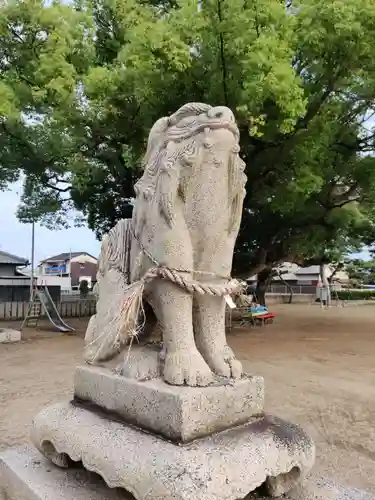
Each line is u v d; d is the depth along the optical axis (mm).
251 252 11359
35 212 12289
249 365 6730
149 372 1993
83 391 2250
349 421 4102
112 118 7535
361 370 6422
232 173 1945
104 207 11578
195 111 1977
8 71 8094
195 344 2064
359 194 10055
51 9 7473
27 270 33625
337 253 15750
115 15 8281
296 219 9859
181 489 1529
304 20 6520
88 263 39219
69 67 7039
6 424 3885
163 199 1926
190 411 1738
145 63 6484
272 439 1873
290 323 13219
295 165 7734
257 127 6492
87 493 1987
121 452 1785
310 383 5570
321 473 2979
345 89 8297
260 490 2014
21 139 8828
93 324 2410
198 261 1985
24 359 7246
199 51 7125
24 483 2105
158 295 2002
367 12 6336
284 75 5852
